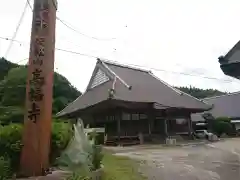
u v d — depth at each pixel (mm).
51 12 8570
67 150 8656
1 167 6816
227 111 44500
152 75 31797
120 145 20344
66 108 27781
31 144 7629
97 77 28797
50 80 8258
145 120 24141
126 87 24719
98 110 23469
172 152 16094
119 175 9359
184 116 27641
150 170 10711
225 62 5742
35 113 7820
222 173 10570
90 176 7527
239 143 22312
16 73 28062
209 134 26562
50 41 8383
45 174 7465
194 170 10961
